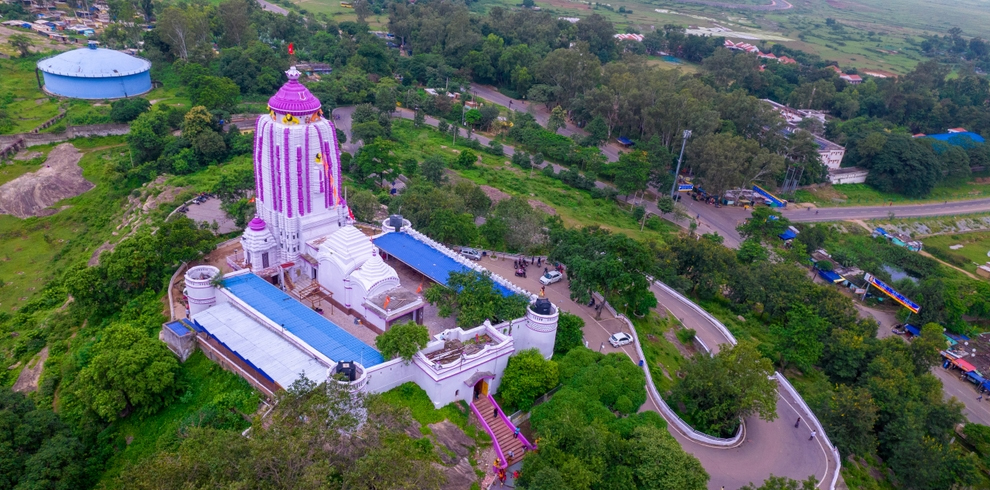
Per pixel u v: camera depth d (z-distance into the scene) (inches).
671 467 2591.0
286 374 2790.4
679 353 4069.9
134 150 6151.6
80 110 7145.7
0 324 4072.3
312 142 3422.7
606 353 3649.1
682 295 4854.8
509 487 2699.3
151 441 2851.9
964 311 5334.6
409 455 2251.5
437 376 2861.7
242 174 5246.1
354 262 3437.5
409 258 3902.6
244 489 1994.3
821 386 3865.7
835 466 3292.3
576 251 4313.5
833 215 7691.9
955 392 4685.0
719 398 3282.5
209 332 3075.8
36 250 5177.2
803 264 6328.7
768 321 4906.5
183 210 5039.4
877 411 3624.5
